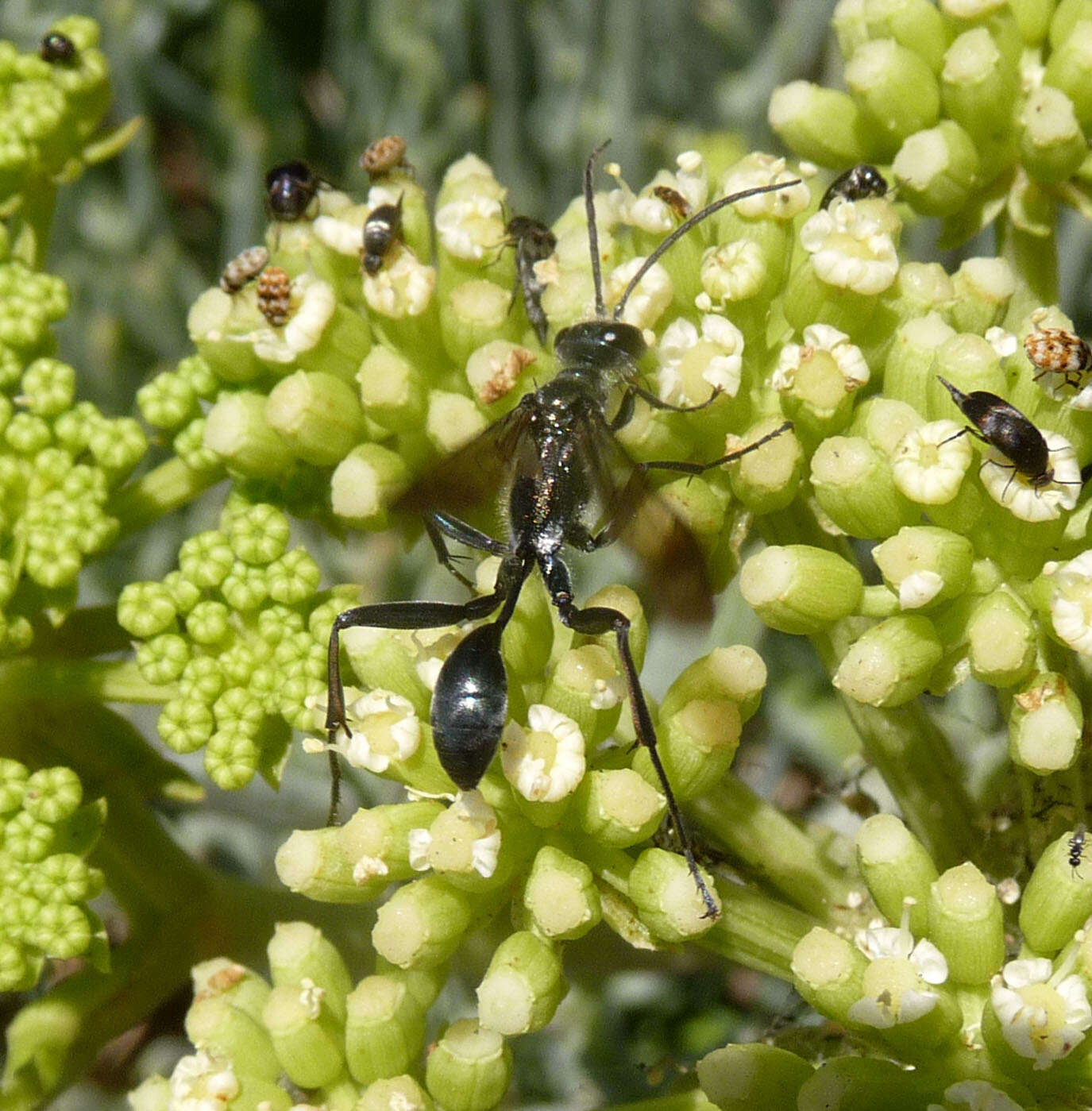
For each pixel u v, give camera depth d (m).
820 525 0.16
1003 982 0.15
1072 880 0.15
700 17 0.22
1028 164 0.17
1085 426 0.16
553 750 0.15
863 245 0.16
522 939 0.15
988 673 0.15
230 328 0.16
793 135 0.17
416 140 0.22
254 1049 0.16
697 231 0.16
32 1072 0.16
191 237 0.23
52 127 0.17
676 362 0.16
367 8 0.22
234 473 0.16
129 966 0.17
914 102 0.17
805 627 0.16
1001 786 0.16
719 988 0.20
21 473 0.16
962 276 0.16
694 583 0.16
